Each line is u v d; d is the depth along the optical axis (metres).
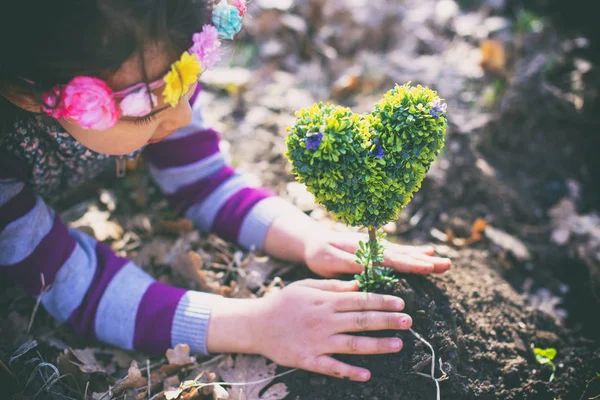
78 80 1.04
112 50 1.00
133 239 1.83
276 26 2.69
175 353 1.41
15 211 1.40
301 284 1.41
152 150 1.76
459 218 1.96
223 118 2.33
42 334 1.53
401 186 1.20
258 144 2.20
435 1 2.81
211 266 1.71
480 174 2.07
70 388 1.39
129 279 1.48
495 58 2.39
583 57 2.49
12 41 1.03
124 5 0.96
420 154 1.17
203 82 2.46
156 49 1.04
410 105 1.17
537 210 2.05
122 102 1.07
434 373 1.34
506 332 1.54
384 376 1.33
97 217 1.88
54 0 0.98
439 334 1.37
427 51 2.61
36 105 1.18
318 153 1.13
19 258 1.41
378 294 1.35
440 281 1.54
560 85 2.35
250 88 2.47
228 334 1.41
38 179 1.52
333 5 2.74
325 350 1.32
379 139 1.18
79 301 1.46
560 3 2.72
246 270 1.65
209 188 1.75
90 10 0.97
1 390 1.31
